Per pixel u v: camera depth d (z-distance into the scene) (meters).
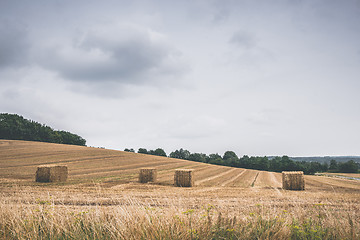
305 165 83.44
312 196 12.20
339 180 28.70
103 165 30.09
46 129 73.38
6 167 24.09
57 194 11.55
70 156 35.00
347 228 3.38
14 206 4.46
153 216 3.54
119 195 11.59
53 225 3.55
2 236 3.31
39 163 27.95
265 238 3.11
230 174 31.08
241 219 3.87
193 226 3.32
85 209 6.98
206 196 12.04
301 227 3.50
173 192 13.57
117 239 3.02
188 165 38.22
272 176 32.47
